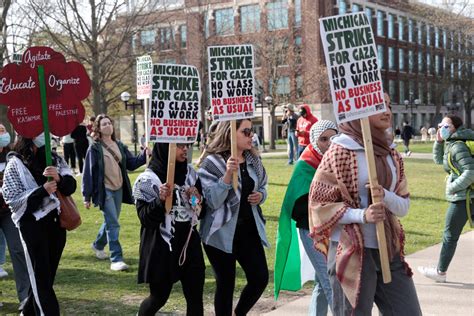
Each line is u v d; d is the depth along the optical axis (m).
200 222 5.20
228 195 5.07
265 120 59.91
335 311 3.84
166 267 4.73
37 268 5.11
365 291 3.66
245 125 5.22
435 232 10.08
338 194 3.77
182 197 4.84
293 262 5.48
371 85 3.90
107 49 29.59
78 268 7.87
